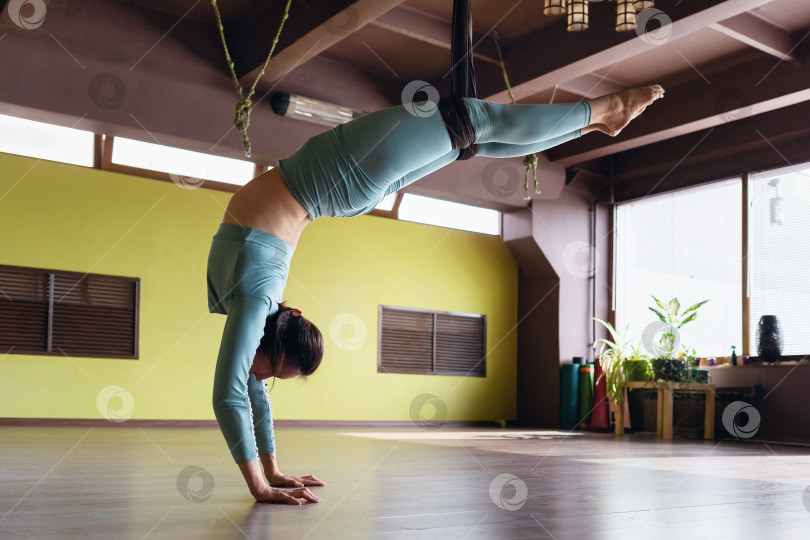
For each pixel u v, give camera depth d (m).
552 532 1.50
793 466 3.62
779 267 6.66
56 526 1.48
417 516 1.67
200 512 1.67
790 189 6.65
